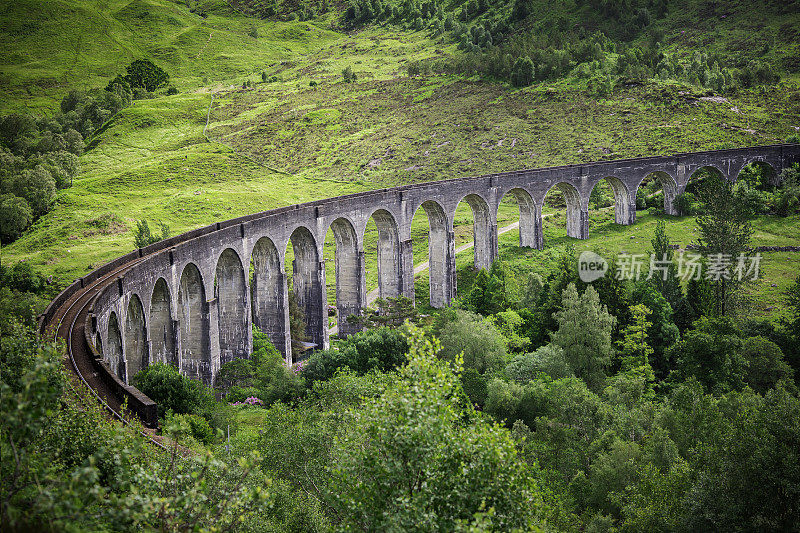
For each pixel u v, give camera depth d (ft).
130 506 63.72
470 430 82.53
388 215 341.41
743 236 326.85
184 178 573.33
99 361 148.36
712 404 183.83
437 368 85.30
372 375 195.72
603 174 422.00
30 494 65.77
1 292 296.92
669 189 449.89
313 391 200.85
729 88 643.45
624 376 236.22
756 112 586.45
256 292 285.23
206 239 240.12
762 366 246.27
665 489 144.36
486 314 314.96
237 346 266.77
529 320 296.71
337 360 233.35
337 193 541.75
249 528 96.73
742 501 125.49
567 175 410.31
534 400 213.46
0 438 67.15
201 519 71.10
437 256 368.48
